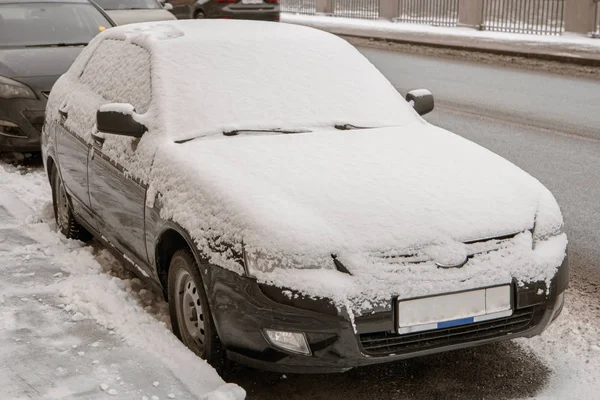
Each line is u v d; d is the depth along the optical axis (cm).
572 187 906
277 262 429
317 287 422
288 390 476
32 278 616
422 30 2539
